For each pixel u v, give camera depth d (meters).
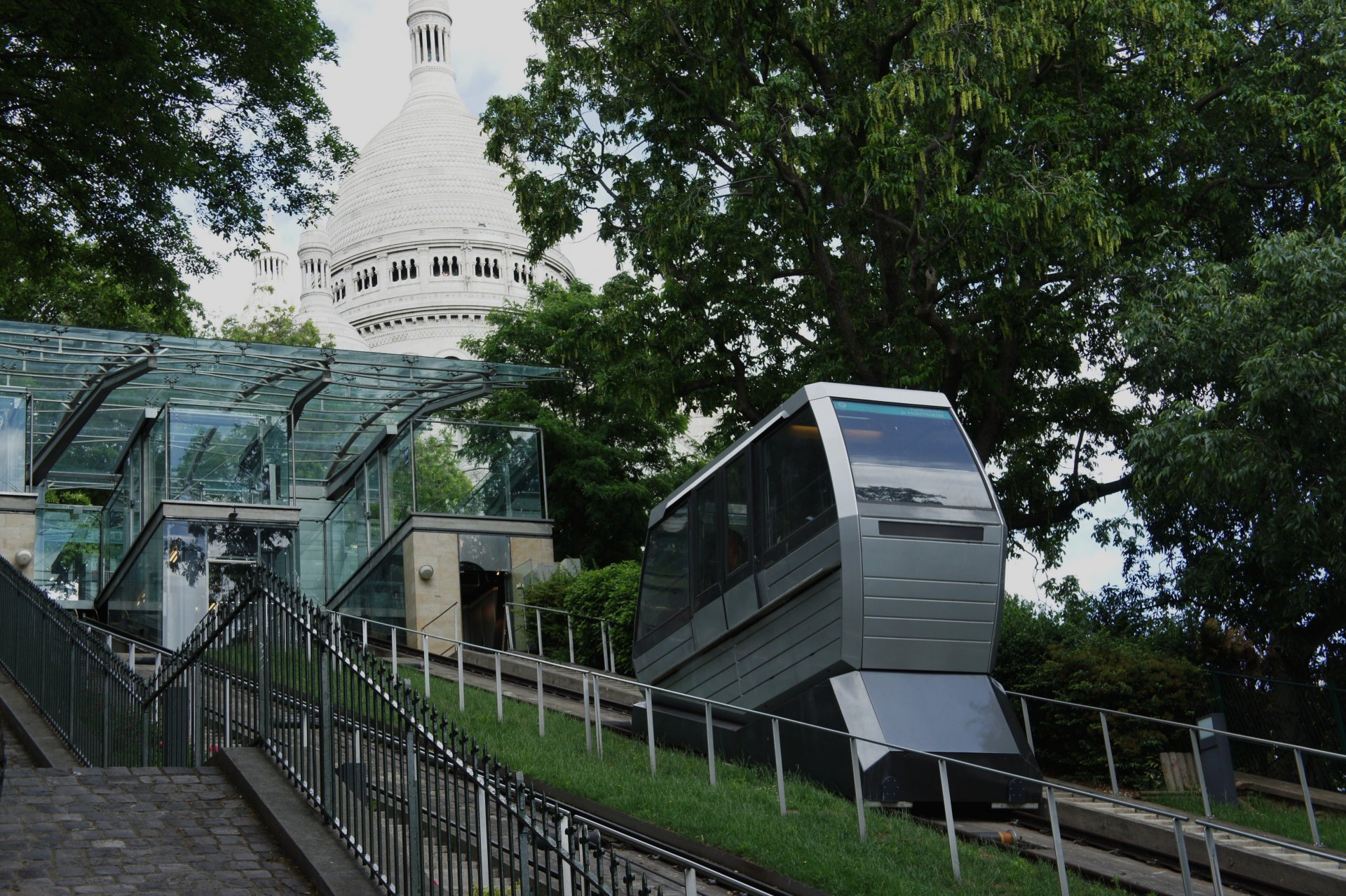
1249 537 21.47
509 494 34.53
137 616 30.31
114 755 14.02
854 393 15.88
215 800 10.66
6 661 18.92
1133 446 19.53
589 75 27.28
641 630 19.45
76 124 23.72
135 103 23.48
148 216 27.41
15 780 10.77
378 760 8.98
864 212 25.48
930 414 16.08
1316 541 18.67
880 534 14.93
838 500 14.99
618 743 17.47
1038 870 11.94
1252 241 24.55
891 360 25.20
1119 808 15.09
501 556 33.88
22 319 37.44
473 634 34.91
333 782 9.82
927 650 15.02
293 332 57.06
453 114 150.88
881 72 24.17
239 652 12.04
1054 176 21.75
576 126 27.47
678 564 18.67
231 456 30.19
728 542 17.33
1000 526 15.57
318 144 28.80
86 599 34.75
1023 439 26.72
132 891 8.59
